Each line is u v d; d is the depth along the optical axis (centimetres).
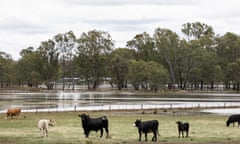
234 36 19075
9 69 19388
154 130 3384
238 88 17238
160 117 6138
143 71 16188
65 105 8975
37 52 19238
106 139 3459
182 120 5512
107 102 9950
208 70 17225
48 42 19488
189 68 17650
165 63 18462
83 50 18675
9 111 5794
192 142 3312
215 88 19238
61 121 5194
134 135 3756
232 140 3472
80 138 3484
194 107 8219
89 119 3516
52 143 3209
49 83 19088
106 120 3556
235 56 18812
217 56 18325
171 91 16488
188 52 17675
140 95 13875
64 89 18925
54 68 19125
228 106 8481
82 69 18712
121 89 18300
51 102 9944
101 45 18988
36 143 3203
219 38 19288
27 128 4384
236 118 4572
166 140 3450
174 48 18112
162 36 18338
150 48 18938
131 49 19725
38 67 18888
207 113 7044
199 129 4309
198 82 18775
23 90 17362
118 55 18338
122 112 7106
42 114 6550
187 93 15462
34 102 9944
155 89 16212
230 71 17125
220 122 5153
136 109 7612
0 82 19625
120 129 4250
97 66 18612
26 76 18988
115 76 17775
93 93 15388
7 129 4275
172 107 8219
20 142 3244
